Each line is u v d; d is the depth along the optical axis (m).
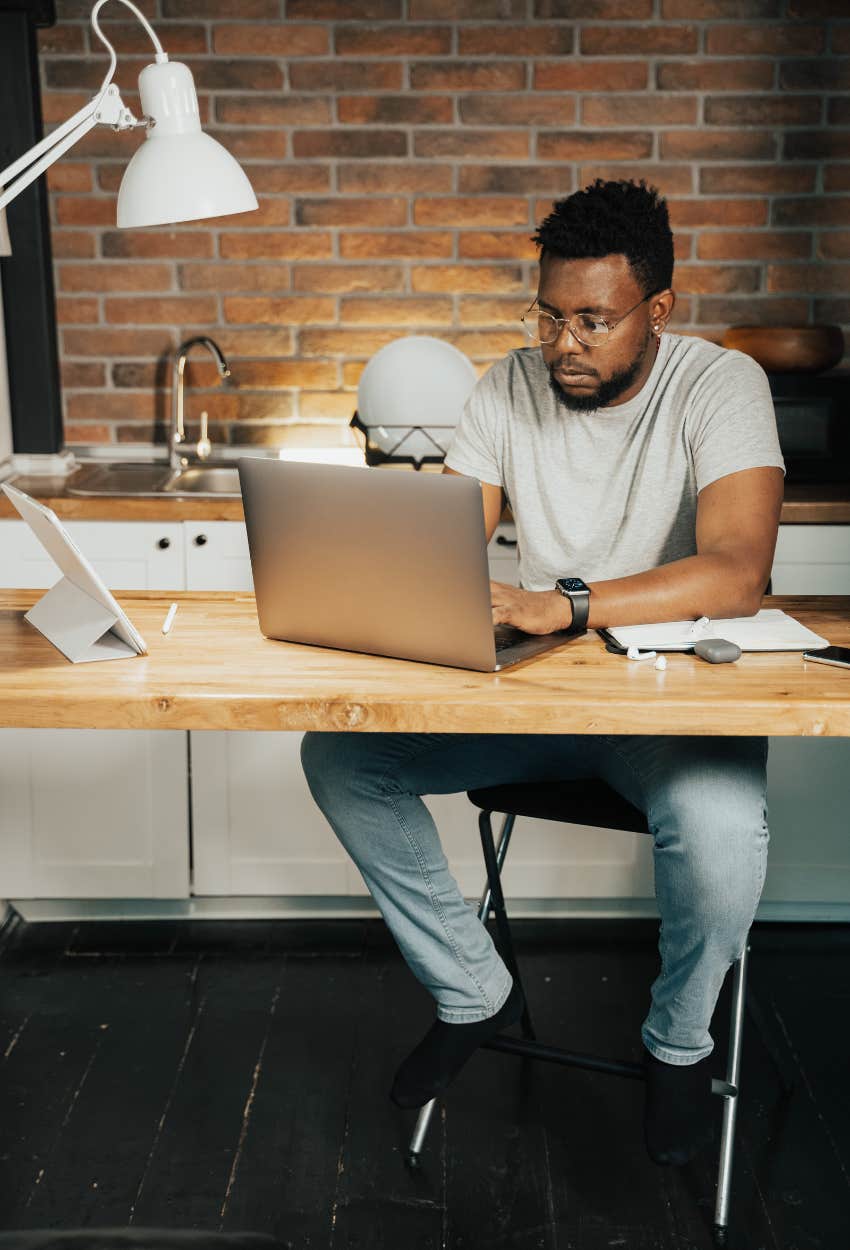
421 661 1.81
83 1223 2.07
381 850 2.07
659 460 2.23
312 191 3.37
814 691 1.68
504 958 2.34
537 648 1.85
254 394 3.49
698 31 3.28
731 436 2.12
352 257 3.41
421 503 1.69
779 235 3.40
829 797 2.94
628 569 2.29
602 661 1.82
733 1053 2.13
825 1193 2.15
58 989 2.79
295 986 2.80
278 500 1.80
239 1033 2.62
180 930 3.06
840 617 2.04
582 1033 2.61
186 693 1.67
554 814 2.08
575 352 2.10
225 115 3.32
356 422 3.22
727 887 1.83
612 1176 2.20
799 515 2.89
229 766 2.97
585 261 2.05
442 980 2.09
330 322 3.45
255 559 1.86
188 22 3.27
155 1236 1.15
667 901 1.88
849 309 3.45
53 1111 2.36
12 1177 2.17
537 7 3.27
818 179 3.37
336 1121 2.33
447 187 3.37
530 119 3.33
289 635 1.90
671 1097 1.95
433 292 3.43
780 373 3.20
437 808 2.98
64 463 3.35
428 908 2.08
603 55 3.30
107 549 2.99
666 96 3.32
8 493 1.94
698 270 3.43
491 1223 2.08
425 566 1.73
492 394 2.38
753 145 3.35
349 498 1.74
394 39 3.29
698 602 1.95
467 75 3.30
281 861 3.03
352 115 3.33
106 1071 2.48
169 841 3.01
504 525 2.93
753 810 1.87
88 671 1.76
